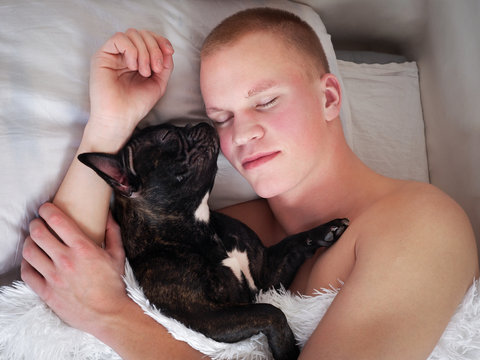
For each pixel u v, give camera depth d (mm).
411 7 2469
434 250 1435
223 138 1797
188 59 2004
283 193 1858
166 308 1528
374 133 2424
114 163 1543
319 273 1671
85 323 1541
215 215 1816
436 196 1574
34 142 1744
